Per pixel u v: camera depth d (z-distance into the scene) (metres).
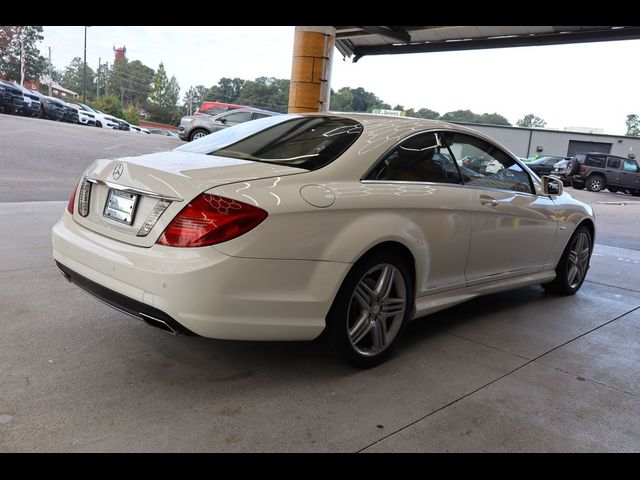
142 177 2.55
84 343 3.03
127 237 2.54
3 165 10.77
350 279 2.74
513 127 35.00
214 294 2.33
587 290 5.11
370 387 2.75
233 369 2.85
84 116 27.47
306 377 2.81
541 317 4.14
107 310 3.56
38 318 3.33
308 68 9.73
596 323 4.07
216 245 2.33
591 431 2.46
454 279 3.46
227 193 2.39
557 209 4.36
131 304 2.47
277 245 2.44
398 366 3.04
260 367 2.89
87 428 2.21
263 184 2.51
